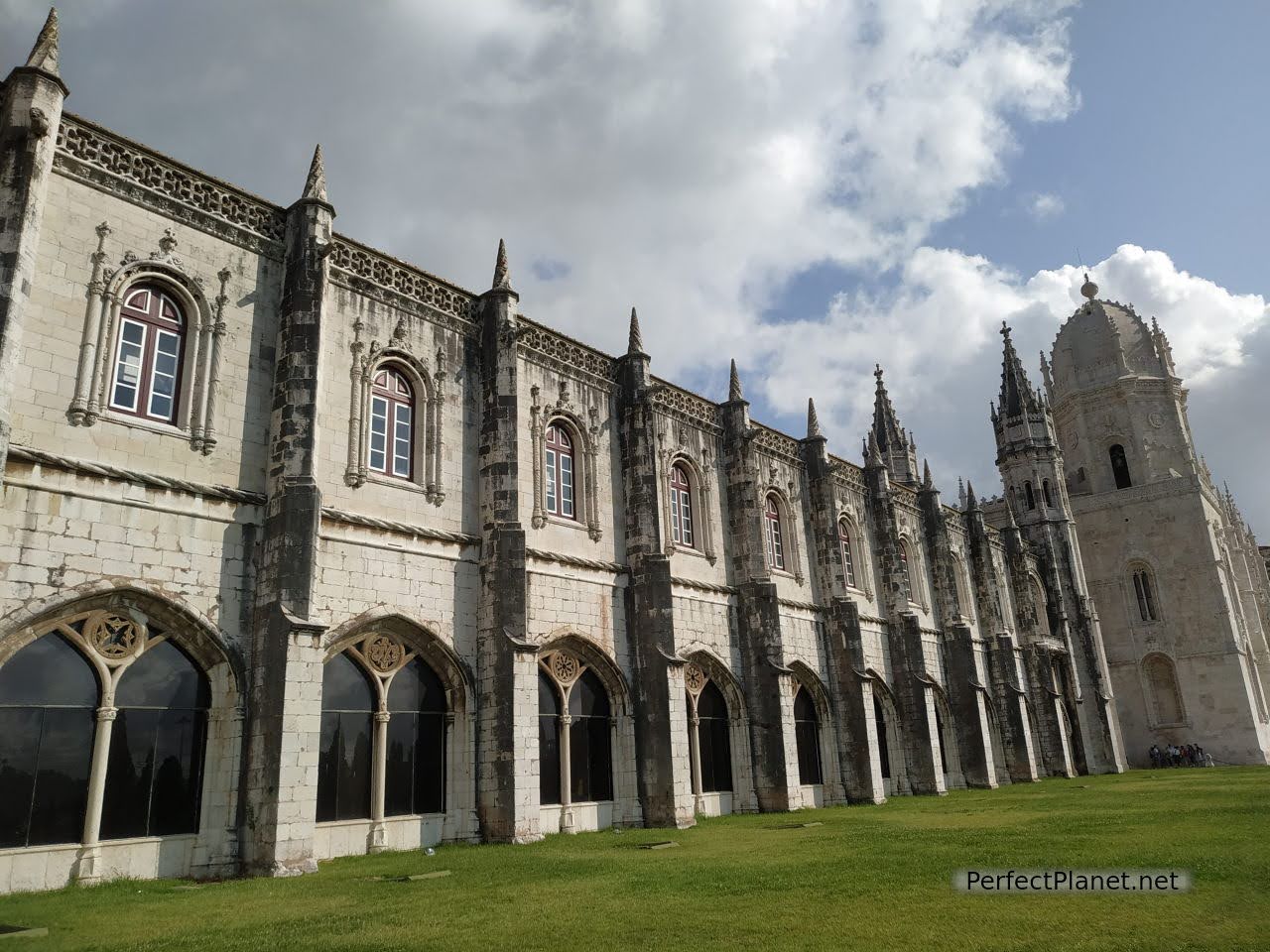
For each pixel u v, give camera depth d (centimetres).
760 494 3734
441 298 2673
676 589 3216
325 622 2161
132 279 2014
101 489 1847
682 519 3422
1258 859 1570
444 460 2555
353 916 1322
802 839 2273
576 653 2809
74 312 1892
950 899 1320
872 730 3819
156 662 1912
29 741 1703
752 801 3266
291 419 2116
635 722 2892
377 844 2177
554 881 1642
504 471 2583
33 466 1756
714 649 3309
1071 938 1037
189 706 1942
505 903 1405
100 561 1817
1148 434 7188
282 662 1930
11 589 1689
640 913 1294
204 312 2123
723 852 2048
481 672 2464
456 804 2369
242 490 2086
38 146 1820
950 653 4884
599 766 2811
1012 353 7050
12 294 1717
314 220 2280
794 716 3675
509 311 2738
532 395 2875
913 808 3266
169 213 2105
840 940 1074
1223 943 982
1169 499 6931
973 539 5575
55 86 1867
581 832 2630
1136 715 6775
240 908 1423
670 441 3412
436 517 2494
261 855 1844
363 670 2264
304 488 2067
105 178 2002
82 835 1733
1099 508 7181
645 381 3203
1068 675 6094
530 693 2441
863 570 4356
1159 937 1023
